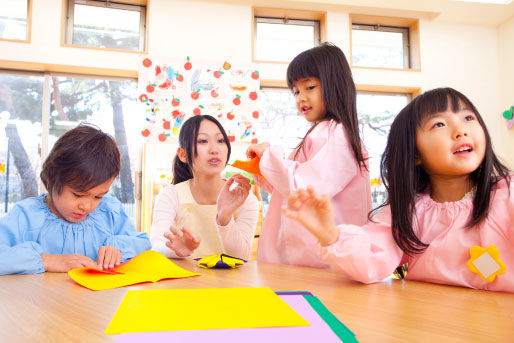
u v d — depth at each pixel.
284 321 0.34
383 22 3.58
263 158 0.88
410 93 3.58
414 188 0.66
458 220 0.63
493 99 3.62
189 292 0.48
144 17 3.18
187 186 1.31
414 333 0.32
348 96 0.96
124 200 2.96
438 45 3.57
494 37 3.69
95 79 3.02
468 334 0.32
